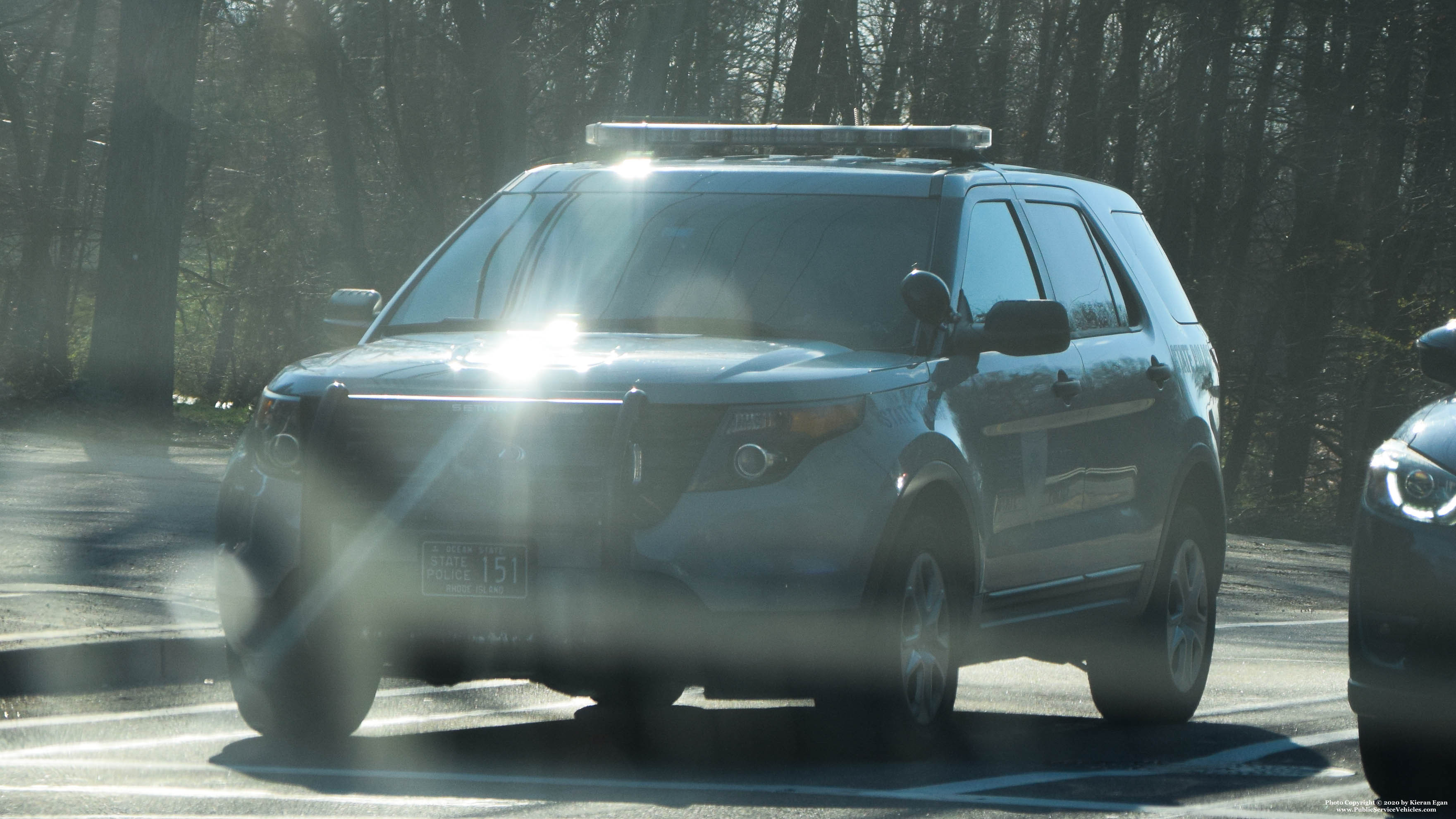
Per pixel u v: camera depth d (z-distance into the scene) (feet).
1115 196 63.36
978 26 245.65
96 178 268.21
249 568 43.93
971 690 64.80
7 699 55.11
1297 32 264.11
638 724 52.85
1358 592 41.34
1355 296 258.78
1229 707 62.18
